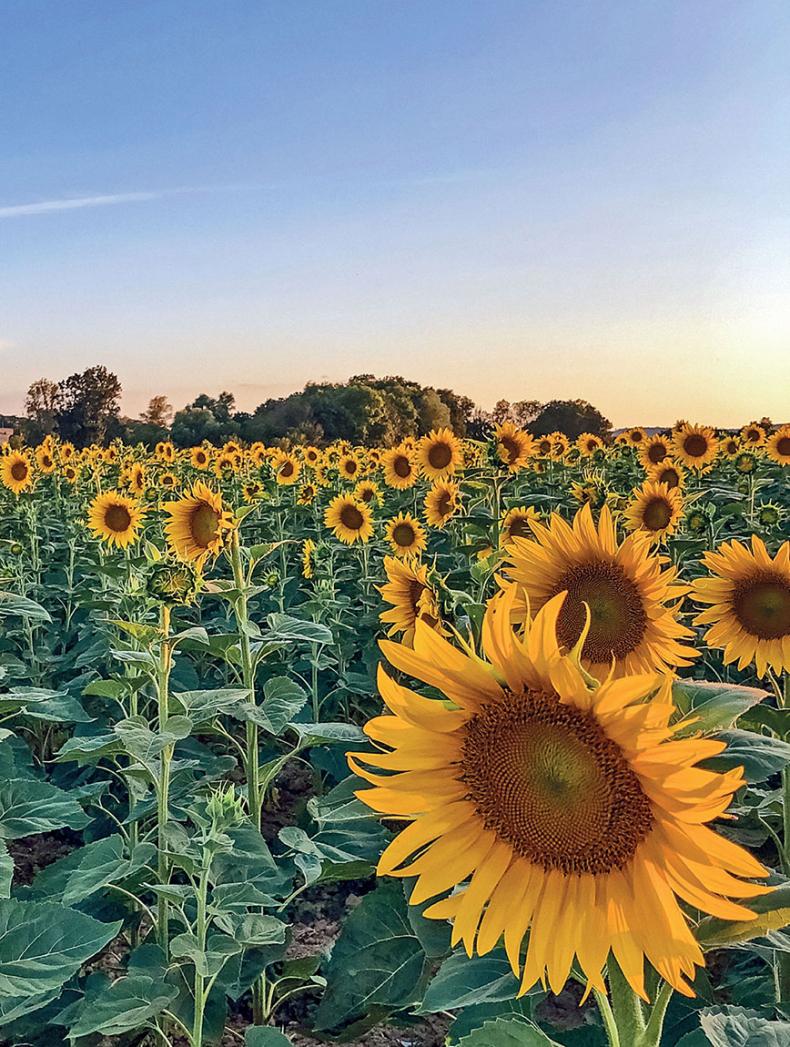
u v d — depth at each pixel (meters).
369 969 3.33
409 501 14.82
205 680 8.52
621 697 1.73
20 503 16.36
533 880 1.89
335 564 12.09
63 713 4.70
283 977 4.11
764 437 18.56
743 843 3.56
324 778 7.15
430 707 1.96
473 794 1.96
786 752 1.84
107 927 2.99
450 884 1.93
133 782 4.84
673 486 12.89
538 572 3.34
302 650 8.80
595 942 1.82
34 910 3.03
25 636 9.10
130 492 15.83
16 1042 3.66
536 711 1.91
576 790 1.84
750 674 7.23
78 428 61.97
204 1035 3.58
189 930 3.50
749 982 3.69
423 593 4.68
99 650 7.77
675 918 1.76
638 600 3.24
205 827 3.43
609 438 24.12
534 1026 1.99
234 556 5.23
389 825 5.47
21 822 3.82
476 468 9.45
